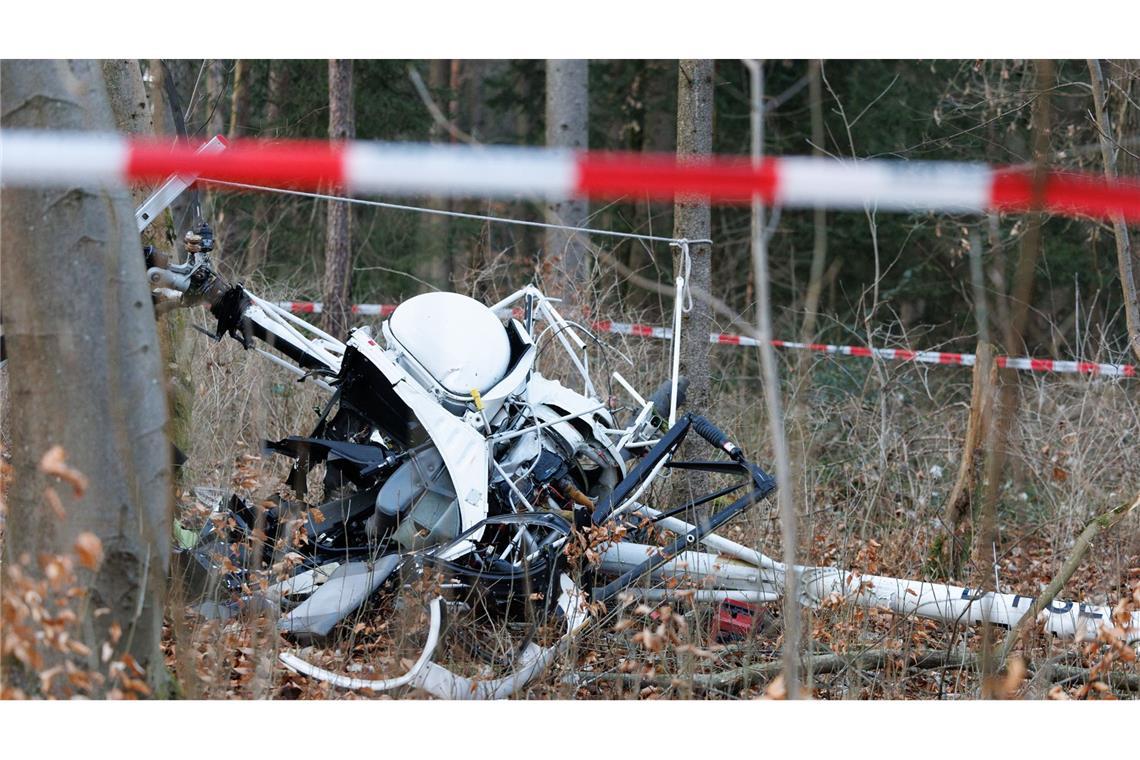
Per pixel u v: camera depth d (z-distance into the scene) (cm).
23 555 564
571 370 1354
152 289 850
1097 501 1223
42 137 526
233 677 745
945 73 2317
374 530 854
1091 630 863
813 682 798
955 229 2262
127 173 493
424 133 2472
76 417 568
